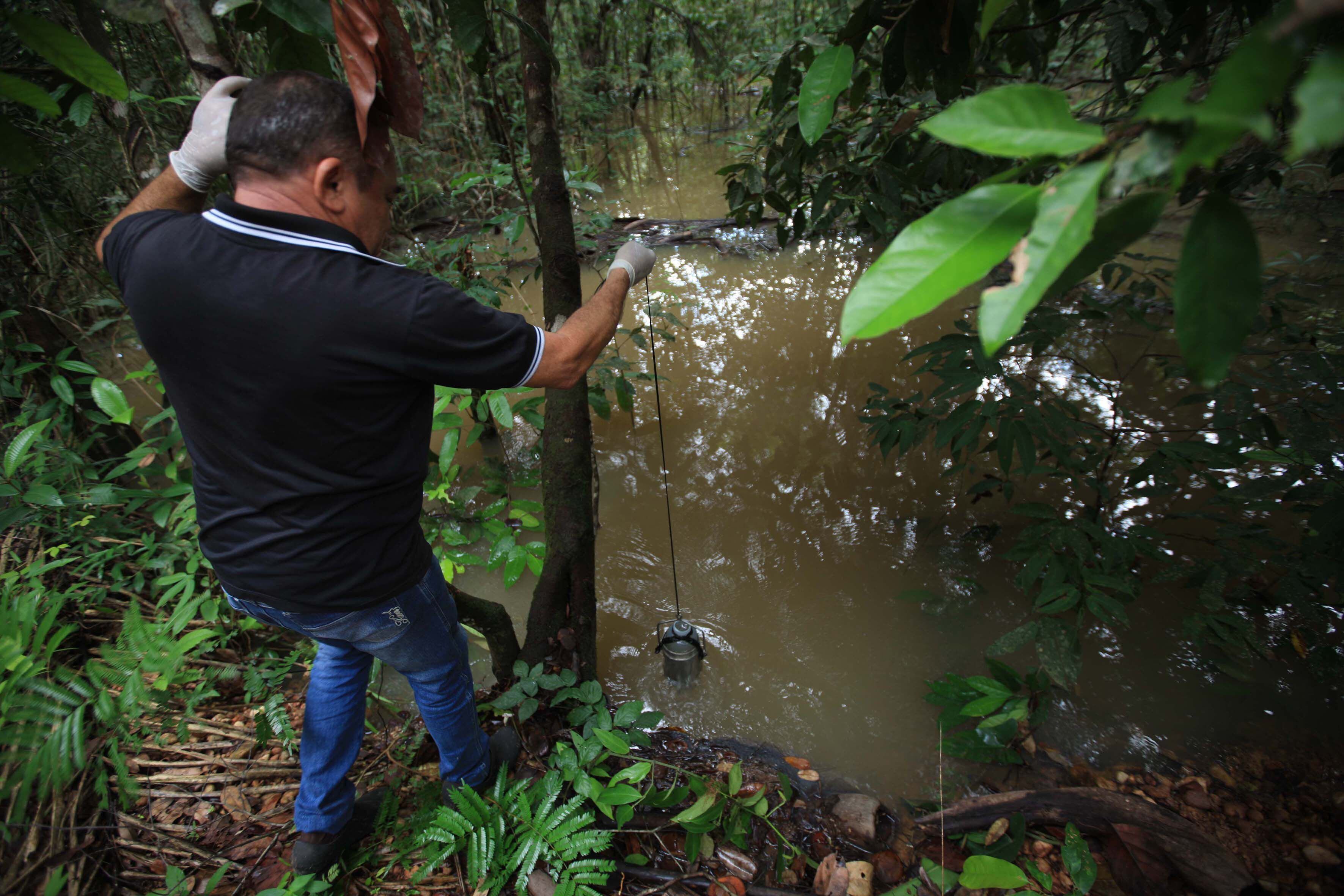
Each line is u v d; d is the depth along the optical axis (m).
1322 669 2.25
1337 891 1.84
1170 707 2.39
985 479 3.01
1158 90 0.48
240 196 1.24
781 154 2.79
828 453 3.63
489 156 7.01
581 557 2.42
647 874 1.85
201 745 2.14
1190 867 1.86
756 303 5.03
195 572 2.46
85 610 2.40
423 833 1.76
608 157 9.01
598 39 10.35
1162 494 2.63
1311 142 0.38
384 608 1.48
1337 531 2.13
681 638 2.48
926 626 2.75
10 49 2.21
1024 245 0.49
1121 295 4.48
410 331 1.19
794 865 1.94
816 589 2.92
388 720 2.33
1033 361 4.05
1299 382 2.52
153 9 1.43
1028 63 2.58
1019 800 2.05
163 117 3.14
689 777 2.18
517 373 1.33
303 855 1.71
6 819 1.74
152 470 3.10
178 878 1.74
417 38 6.70
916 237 0.54
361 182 1.29
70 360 2.79
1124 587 2.29
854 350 4.43
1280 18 0.47
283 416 1.23
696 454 3.67
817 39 2.26
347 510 1.34
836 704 2.48
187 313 1.17
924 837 2.03
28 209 3.03
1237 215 0.52
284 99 1.19
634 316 4.89
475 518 2.64
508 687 2.33
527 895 1.74
